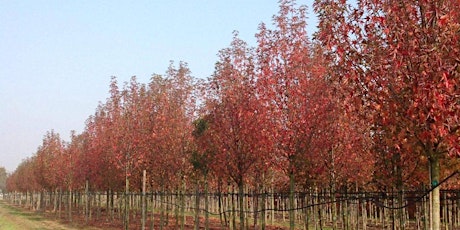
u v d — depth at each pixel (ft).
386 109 25.67
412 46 23.65
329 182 62.18
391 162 47.93
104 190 140.05
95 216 156.76
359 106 26.96
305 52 49.75
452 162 43.27
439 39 22.97
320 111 47.80
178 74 84.89
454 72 22.85
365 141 53.42
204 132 66.74
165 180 88.22
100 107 114.21
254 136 53.21
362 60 26.55
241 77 59.47
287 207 103.96
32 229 116.16
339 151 57.67
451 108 22.54
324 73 48.03
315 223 77.15
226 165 60.75
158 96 87.15
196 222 74.84
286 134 47.85
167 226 101.14
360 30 26.66
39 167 169.89
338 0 27.20
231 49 61.82
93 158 115.65
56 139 163.94
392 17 24.98
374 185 63.41
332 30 27.17
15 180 287.89
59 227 120.26
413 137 26.63
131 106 91.76
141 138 88.28
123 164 92.27
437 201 26.45
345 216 65.00
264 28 51.42
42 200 203.51
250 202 108.47
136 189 114.52
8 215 174.40
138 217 135.74
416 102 23.43
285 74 48.91
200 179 86.84
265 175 78.02
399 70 24.57
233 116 58.80
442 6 23.84
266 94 49.34
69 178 141.79
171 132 81.82
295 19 50.93
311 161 51.93
